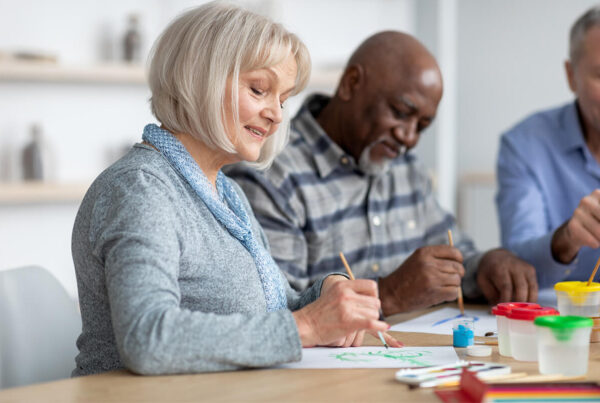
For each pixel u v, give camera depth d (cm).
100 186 112
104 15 310
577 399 85
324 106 209
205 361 100
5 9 288
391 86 188
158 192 111
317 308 107
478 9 463
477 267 178
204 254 117
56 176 290
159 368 99
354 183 196
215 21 119
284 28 124
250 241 123
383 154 192
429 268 156
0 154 287
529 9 450
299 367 105
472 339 121
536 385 91
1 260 291
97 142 311
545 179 225
